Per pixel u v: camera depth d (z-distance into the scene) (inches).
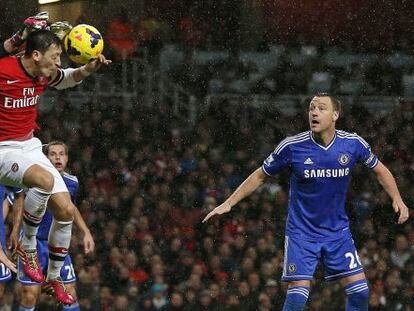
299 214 878.4
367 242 1534.2
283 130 1802.4
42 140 1737.2
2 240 949.2
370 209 1625.2
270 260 1454.2
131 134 1738.4
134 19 1861.5
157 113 1801.2
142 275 1424.7
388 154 1774.1
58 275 850.1
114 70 1840.6
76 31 780.0
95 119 1759.4
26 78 769.6
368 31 1956.2
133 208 1542.8
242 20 1911.9
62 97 1800.0
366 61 1936.5
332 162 863.1
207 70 1878.7
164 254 1472.7
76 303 1032.8
